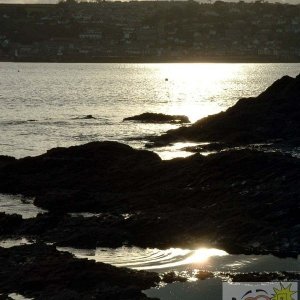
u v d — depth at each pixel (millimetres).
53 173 48812
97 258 32719
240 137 66688
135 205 40938
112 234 34812
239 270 31094
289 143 64688
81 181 47000
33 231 36312
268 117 70812
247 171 43812
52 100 141000
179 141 70562
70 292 26844
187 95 159750
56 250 31406
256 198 39500
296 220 36562
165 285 28922
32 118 103500
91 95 157875
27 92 163875
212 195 41094
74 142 75875
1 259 30094
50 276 28234
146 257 32875
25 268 28875
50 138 79312
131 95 159250
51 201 42031
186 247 34219
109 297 26844
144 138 76438
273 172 43281
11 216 37375
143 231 35750
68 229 36281
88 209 41375
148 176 46531
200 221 36250
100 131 85312
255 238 34625
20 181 47406
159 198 41688
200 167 45156
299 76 78812
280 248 33812
